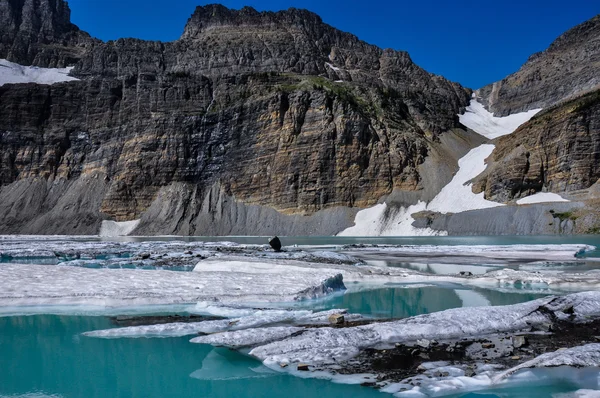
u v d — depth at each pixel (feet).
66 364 38.27
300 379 33.83
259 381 33.91
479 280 85.30
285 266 90.99
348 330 43.75
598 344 38.47
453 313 49.01
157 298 63.05
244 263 96.68
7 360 39.42
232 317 55.16
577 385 31.53
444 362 36.37
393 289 78.07
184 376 35.37
